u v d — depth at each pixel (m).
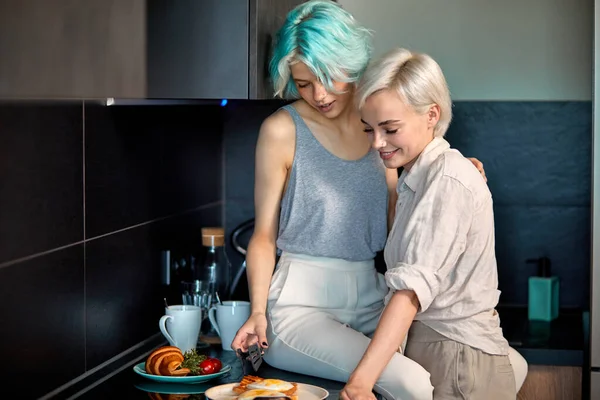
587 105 3.07
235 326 2.37
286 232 2.19
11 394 1.71
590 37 3.05
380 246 2.21
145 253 2.43
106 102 2.16
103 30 1.67
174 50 1.93
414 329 2.01
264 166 2.19
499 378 1.96
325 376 2.05
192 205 2.85
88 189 2.06
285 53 2.01
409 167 1.98
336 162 2.16
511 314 3.07
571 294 3.12
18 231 1.73
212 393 1.84
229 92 1.93
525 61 3.09
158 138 2.53
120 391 1.98
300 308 2.14
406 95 1.85
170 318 2.26
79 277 2.02
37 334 1.82
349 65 2.01
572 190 3.11
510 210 3.13
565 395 2.68
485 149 3.13
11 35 1.41
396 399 1.90
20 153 1.73
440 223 1.80
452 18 3.11
